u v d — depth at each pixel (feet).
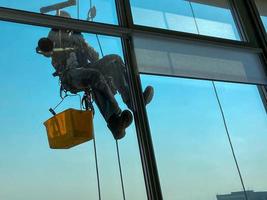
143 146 7.36
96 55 7.98
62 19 7.87
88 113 6.81
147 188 7.05
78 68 7.43
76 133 6.51
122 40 8.49
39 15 7.64
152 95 7.98
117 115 7.36
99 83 7.41
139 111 7.71
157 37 8.84
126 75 8.11
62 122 6.63
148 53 8.50
